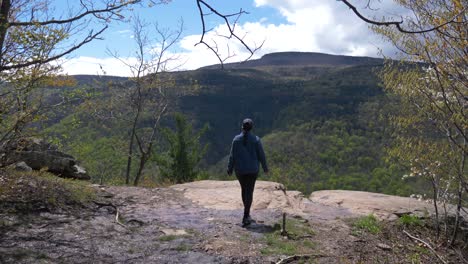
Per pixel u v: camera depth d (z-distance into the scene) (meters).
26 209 6.23
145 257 5.11
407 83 6.28
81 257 4.87
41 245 5.05
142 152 20.62
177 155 17.61
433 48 5.62
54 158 10.16
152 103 22.61
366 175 103.31
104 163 26.03
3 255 4.56
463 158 6.26
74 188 7.84
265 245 5.81
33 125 6.61
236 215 7.50
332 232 6.86
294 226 6.91
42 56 6.16
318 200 9.61
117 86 21.77
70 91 6.72
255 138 6.82
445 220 7.28
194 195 9.10
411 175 7.13
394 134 7.11
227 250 5.48
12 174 7.38
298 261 5.27
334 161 114.75
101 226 6.15
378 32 6.14
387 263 5.79
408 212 8.30
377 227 7.41
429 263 6.26
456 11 4.77
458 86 5.78
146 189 9.42
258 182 10.41
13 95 6.18
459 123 6.06
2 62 6.01
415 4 5.77
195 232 6.27
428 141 6.66
